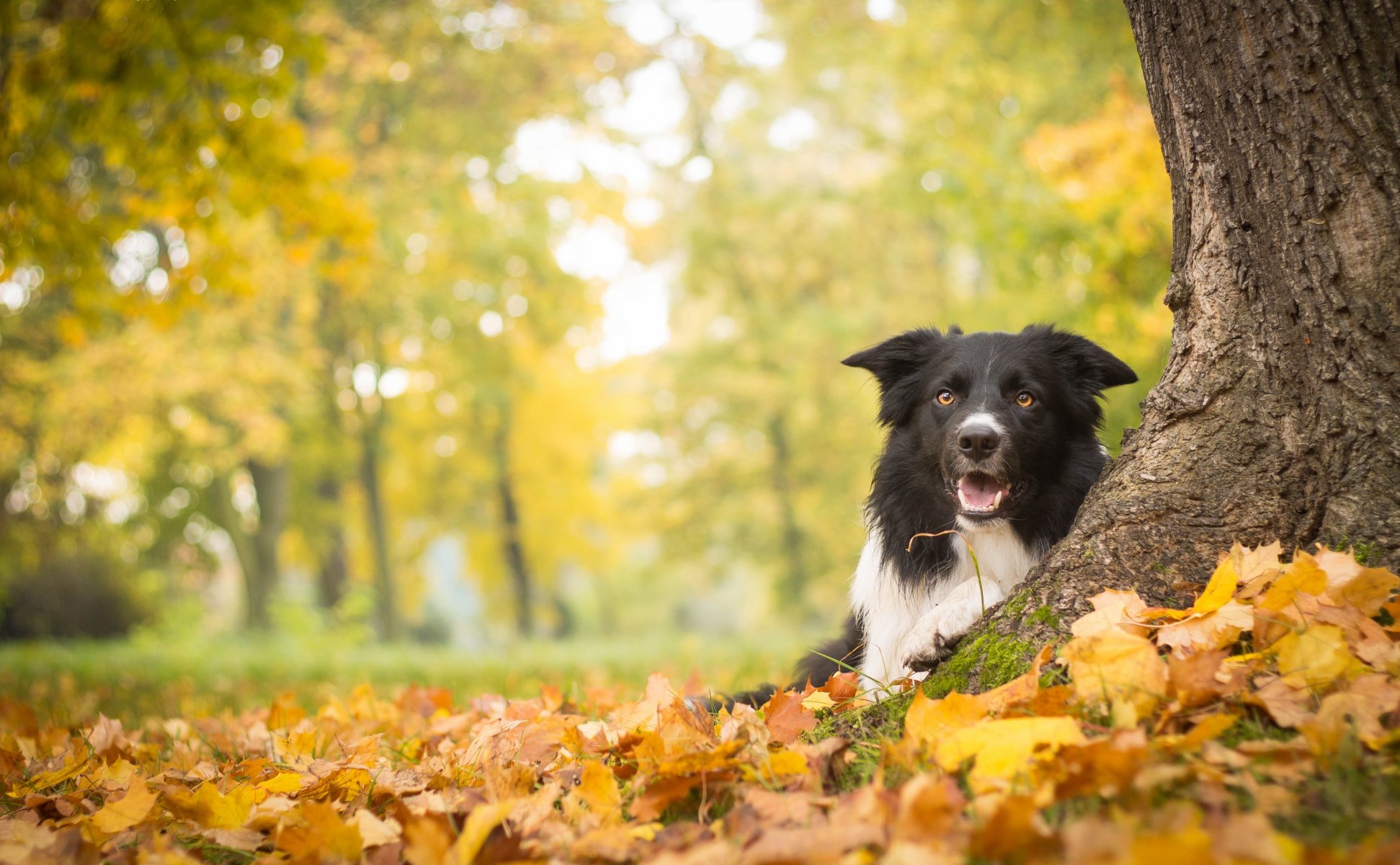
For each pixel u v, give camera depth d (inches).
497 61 768.3
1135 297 407.5
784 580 1067.9
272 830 108.5
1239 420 114.2
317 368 796.0
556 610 1521.9
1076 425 156.0
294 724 210.2
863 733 112.5
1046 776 86.9
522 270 850.1
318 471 1024.2
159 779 134.3
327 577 1103.6
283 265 687.7
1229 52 114.3
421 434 1059.3
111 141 322.7
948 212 621.0
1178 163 121.5
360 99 732.7
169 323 352.5
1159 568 113.0
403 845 95.1
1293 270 111.4
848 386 986.1
